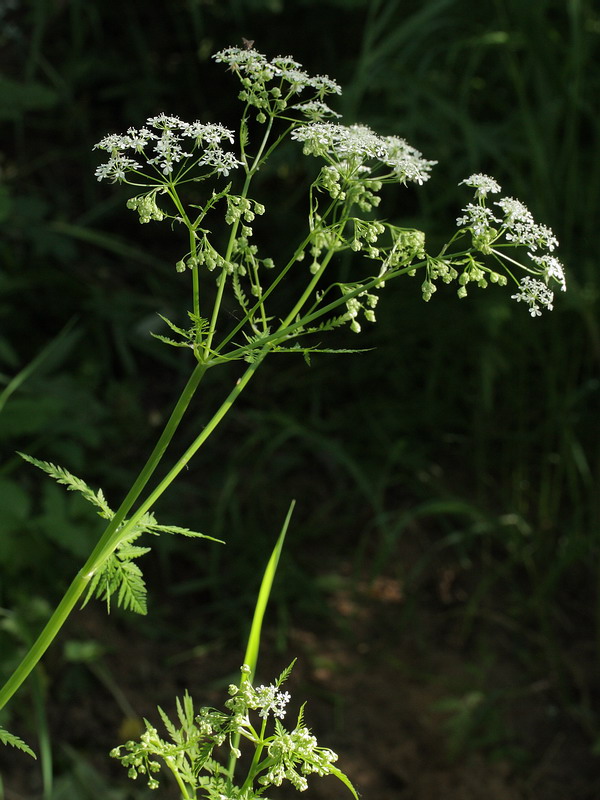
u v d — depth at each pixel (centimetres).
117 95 464
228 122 448
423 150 389
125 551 126
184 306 419
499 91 425
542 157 360
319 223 138
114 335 414
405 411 413
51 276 401
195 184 434
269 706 125
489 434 401
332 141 138
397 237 134
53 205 441
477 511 357
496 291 376
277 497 390
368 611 361
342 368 428
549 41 381
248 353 124
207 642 341
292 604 358
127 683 316
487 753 318
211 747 124
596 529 358
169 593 356
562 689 339
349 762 309
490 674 343
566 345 391
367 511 393
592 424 401
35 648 122
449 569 379
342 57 439
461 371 421
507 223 129
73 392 363
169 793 289
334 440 407
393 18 423
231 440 405
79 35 448
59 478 125
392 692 333
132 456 387
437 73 411
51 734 294
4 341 342
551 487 402
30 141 459
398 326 405
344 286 133
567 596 373
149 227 445
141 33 464
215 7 452
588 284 364
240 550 368
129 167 125
